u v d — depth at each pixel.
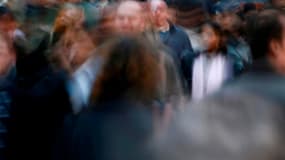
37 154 5.51
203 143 2.60
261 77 2.90
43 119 5.45
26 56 5.78
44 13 8.60
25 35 7.56
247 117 2.66
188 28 7.82
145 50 3.96
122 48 3.95
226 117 2.66
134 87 3.88
